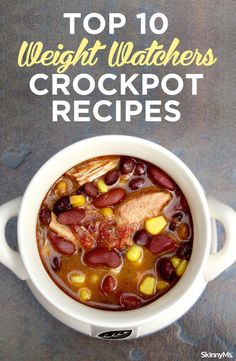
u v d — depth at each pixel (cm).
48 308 36
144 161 33
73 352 39
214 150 40
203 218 31
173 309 35
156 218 33
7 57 40
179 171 32
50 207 34
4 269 40
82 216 33
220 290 39
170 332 39
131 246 33
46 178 32
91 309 32
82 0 41
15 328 39
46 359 39
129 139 32
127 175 34
